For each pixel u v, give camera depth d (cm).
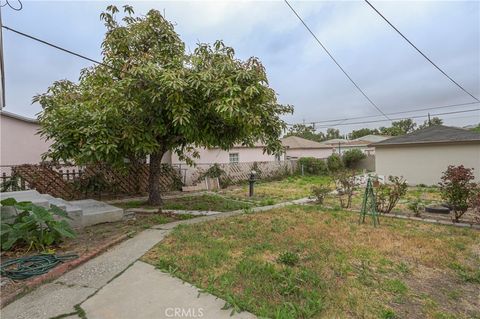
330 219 620
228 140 762
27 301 262
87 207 612
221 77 593
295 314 240
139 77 605
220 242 434
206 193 1103
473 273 355
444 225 592
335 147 2953
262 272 322
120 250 400
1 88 518
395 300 281
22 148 912
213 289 281
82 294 274
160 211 693
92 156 589
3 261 351
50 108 731
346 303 267
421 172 1359
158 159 810
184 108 593
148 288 286
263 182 1541
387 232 523
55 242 414
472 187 624
